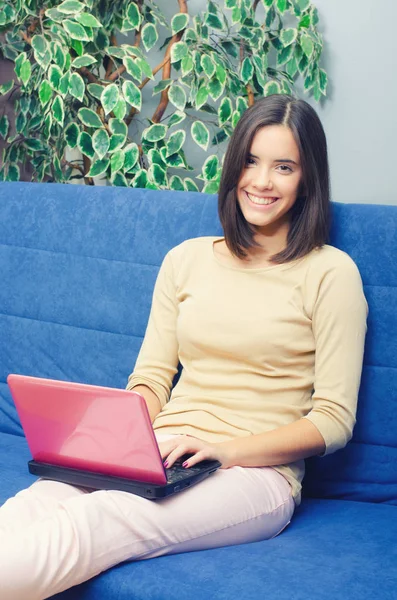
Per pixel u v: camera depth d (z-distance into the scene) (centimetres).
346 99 256
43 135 265
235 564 129
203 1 262
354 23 252
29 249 207
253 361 157
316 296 156
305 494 171
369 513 157
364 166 258
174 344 172
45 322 204
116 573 128
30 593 119
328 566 128
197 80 236
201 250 171
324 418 149
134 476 135
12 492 159
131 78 266
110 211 198
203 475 139
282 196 159
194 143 268
